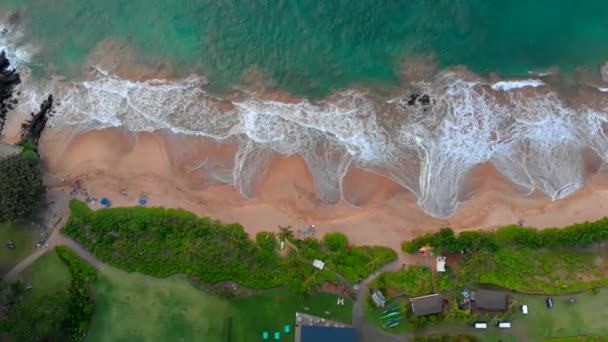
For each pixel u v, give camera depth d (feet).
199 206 173.47
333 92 183.62
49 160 176.55
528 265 168.45
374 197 176.35
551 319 166.20
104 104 181.68
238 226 171.01
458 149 179.63
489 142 180.24
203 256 167.02
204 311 165.27
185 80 184.14
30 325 153.48
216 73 184.75
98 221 168.66
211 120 180.96
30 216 166.40
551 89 184.24
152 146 178.81
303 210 174.19
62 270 167.22
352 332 159.33
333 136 179.73
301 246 169.58
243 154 178.81
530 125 181.37
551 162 179.22
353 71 185.16
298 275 165.99
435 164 178.40
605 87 184.44
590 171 178.91
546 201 175.52
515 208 174.60
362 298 166.50
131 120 180.45
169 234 169.07
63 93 182.39
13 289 163.63
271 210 173.68
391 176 177.68
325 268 167.94
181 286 166.61
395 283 166.40
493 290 166.61
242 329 164.86
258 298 166.40
